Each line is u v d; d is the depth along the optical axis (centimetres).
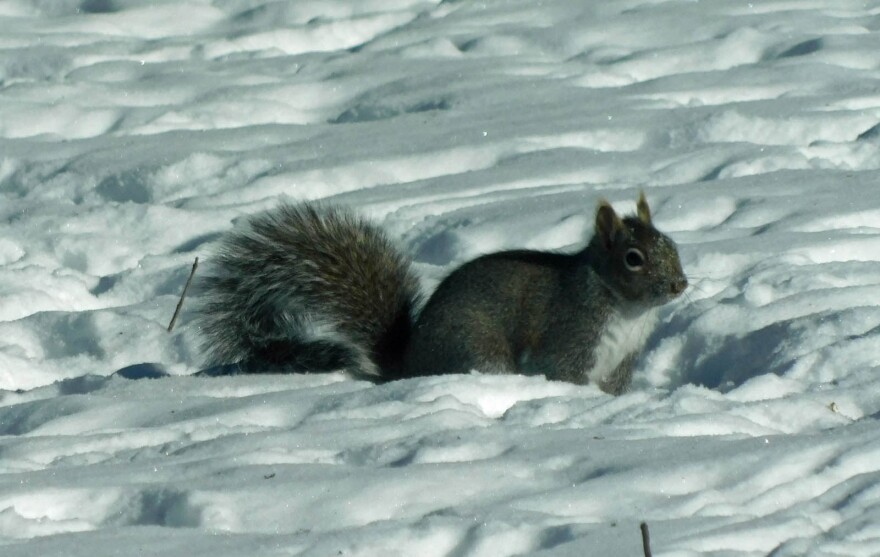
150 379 1133
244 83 2234
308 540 732
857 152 1772
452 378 1052
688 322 1234
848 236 1447
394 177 1767
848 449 851
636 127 1886
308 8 2697
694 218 1560
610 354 1199
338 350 1236
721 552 704
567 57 2334
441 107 2070
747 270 1374
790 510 776
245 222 1470
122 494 807
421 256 1512
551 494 792
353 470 830
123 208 1631
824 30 2358
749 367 1162
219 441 909
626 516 770
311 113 2134
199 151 1841
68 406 1049
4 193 1806
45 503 800
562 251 1461
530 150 1817
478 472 828
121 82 2244
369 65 2298
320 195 1720
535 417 973
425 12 2631
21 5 2769
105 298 1442
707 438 880
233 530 769
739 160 1734
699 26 2400
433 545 736
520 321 1206
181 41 2494
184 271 1454
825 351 1097
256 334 1252
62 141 1952
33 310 1388
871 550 712
